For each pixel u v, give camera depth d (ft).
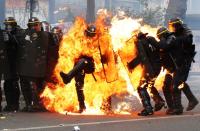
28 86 50.16
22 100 58.39
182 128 41.29
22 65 49.70
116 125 42.06
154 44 47.67
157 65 48.11
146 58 47.57
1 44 48.70
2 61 48.91
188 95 50.78
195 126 42.37
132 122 43.70
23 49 49.78
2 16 142.61
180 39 48.24
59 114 48.44
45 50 50.57
